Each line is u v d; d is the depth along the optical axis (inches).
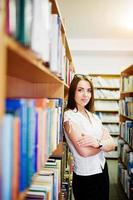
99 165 78.0
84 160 75.6
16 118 28.0
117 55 254.2
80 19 180.5
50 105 59.5
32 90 72.5
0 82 24.7
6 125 25.0
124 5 152.5
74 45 239.6
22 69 40.4
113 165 224.1
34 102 39.3
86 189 77.2
